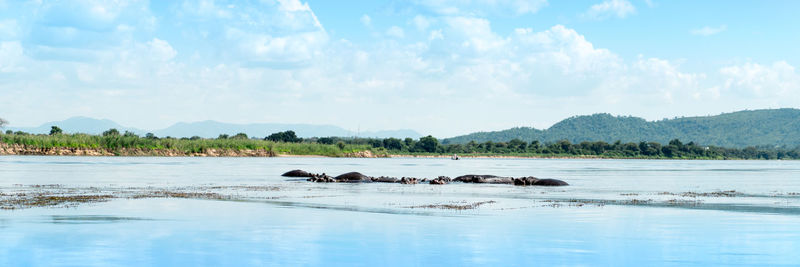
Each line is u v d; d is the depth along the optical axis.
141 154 122.19
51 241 16.16
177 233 17.66
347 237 17.23
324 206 25.38
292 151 152.00
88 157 102.81
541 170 82.12
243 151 139.50
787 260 14.38
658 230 18.91
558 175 64.06
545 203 27.64
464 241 16.73
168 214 22.02
